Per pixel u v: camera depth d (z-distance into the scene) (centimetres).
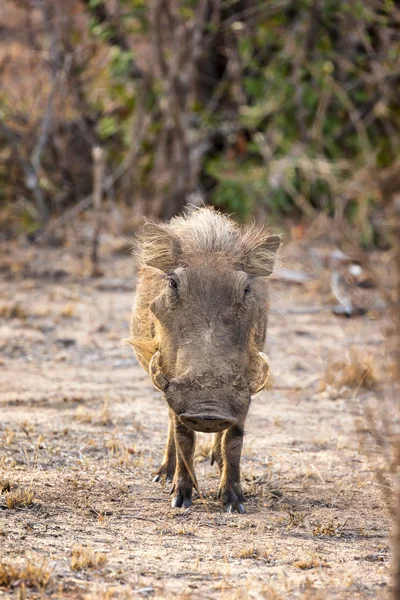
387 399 2595
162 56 4622
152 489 1972
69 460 2119
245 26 4897
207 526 1756
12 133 4909
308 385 2855
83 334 3319
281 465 2172
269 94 4900
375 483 2052
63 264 4269
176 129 4591
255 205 4703
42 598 1351
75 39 5000
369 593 1422
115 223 4759
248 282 1781
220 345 1688
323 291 3841
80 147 5128
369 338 3225
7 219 4816
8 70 5194
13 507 1786
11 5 5294
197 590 1415
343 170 4725
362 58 4912
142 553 1584
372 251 4003
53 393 2689
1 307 3497
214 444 2002
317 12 4828
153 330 1909
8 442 2189
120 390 2766
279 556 1599
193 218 2038
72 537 1647
